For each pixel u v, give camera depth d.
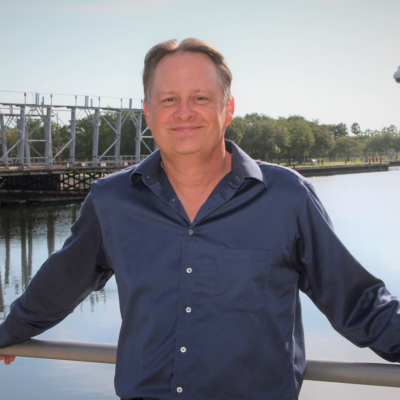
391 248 13.45
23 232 19.48
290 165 73.62
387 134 109.69
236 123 65.50
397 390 5.13
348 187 38.72
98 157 33.00
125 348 1.41
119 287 1.42
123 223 1.40
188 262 1.31
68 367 5.96
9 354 1.67
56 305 1.56
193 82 1.35
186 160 1.37
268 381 1.31
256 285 1.29
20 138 29.80
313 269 1.36
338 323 1.36
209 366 1.29
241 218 1.32
